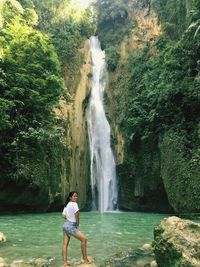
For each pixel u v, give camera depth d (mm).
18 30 20375
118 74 26734
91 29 30109
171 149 18000
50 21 27906
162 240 5805
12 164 18094
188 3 21578
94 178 24141
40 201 19109
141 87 22562
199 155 16578
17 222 14000
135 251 7809
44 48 20391
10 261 7031
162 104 19562
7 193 18016
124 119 23750
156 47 25297
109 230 11719
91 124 25531
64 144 22094
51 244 8875
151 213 20203
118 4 29500
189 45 19094
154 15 26969
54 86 20172
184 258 5223
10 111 18828
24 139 18875
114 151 24062
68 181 21891
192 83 18422
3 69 18781
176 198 17031
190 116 18922
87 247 8539
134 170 21953
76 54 27266
